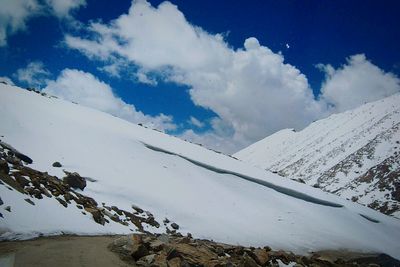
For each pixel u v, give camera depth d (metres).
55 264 13.02
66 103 49.41
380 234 52.88
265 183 49.78
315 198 53.41
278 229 37.72
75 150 32.00
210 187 41.19
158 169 38.81
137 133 47.41
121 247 17.03
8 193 17.33
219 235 29.48
